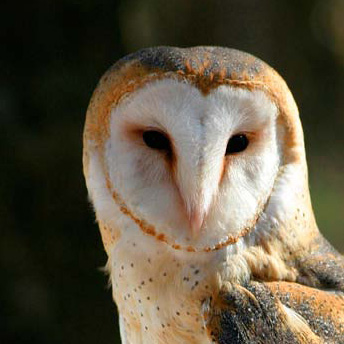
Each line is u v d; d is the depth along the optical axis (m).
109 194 2.60
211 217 2.58
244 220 2.58
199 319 2.59
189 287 2.59
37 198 3.10
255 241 2.59
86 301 3.16
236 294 2.58
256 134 2.57
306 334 2.57
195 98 2.56
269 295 2.58
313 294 2.58
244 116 2.57
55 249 3.13
